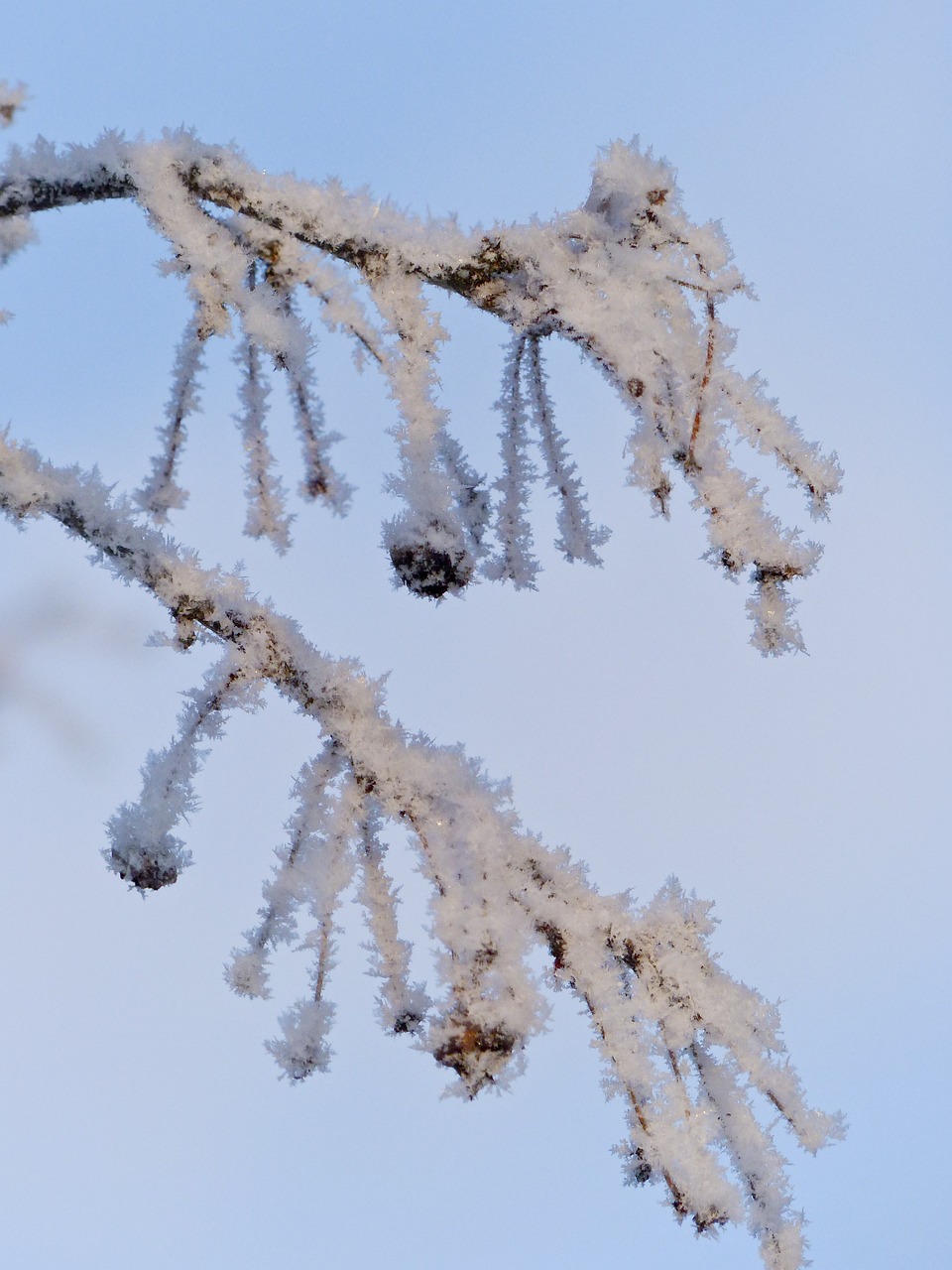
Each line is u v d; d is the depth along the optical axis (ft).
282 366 1.56
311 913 1.57
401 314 1.57
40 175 1.56
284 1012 1.57
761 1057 1.56
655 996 1.56
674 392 1.57
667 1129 1.54
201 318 1.57
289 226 1.57
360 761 1.57
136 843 1.57
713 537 1.57
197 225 1.56
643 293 1.57
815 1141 1.56
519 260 1.57
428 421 1.56
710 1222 1.54
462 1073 1.52
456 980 1.52
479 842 1.55
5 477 1.57
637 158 1.57
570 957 1.56
